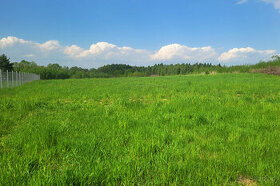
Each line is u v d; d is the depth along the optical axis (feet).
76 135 11.87
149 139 10.84
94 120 15.79
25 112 18.90
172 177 7.29
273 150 9.57
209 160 8.48
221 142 10.78
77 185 6.83
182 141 11.02
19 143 10.28
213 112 17.98
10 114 17.47
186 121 14.76
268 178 7.41
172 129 13.00
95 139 10.92
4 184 6.59
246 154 9.06
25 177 7.08
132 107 21.04
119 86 53.47
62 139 10.93
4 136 12.26
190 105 21.75
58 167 8.06
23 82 92.07
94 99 29.76
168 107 20.38
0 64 179.52
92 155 8.94
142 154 9.18
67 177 6.85
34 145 9.87
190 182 6.80
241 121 15.10
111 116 16.89
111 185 6.87
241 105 21.81
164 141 10.64
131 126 14.05
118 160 8.41
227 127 13.44
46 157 8.75
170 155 9.00
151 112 18.20
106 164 7.98
